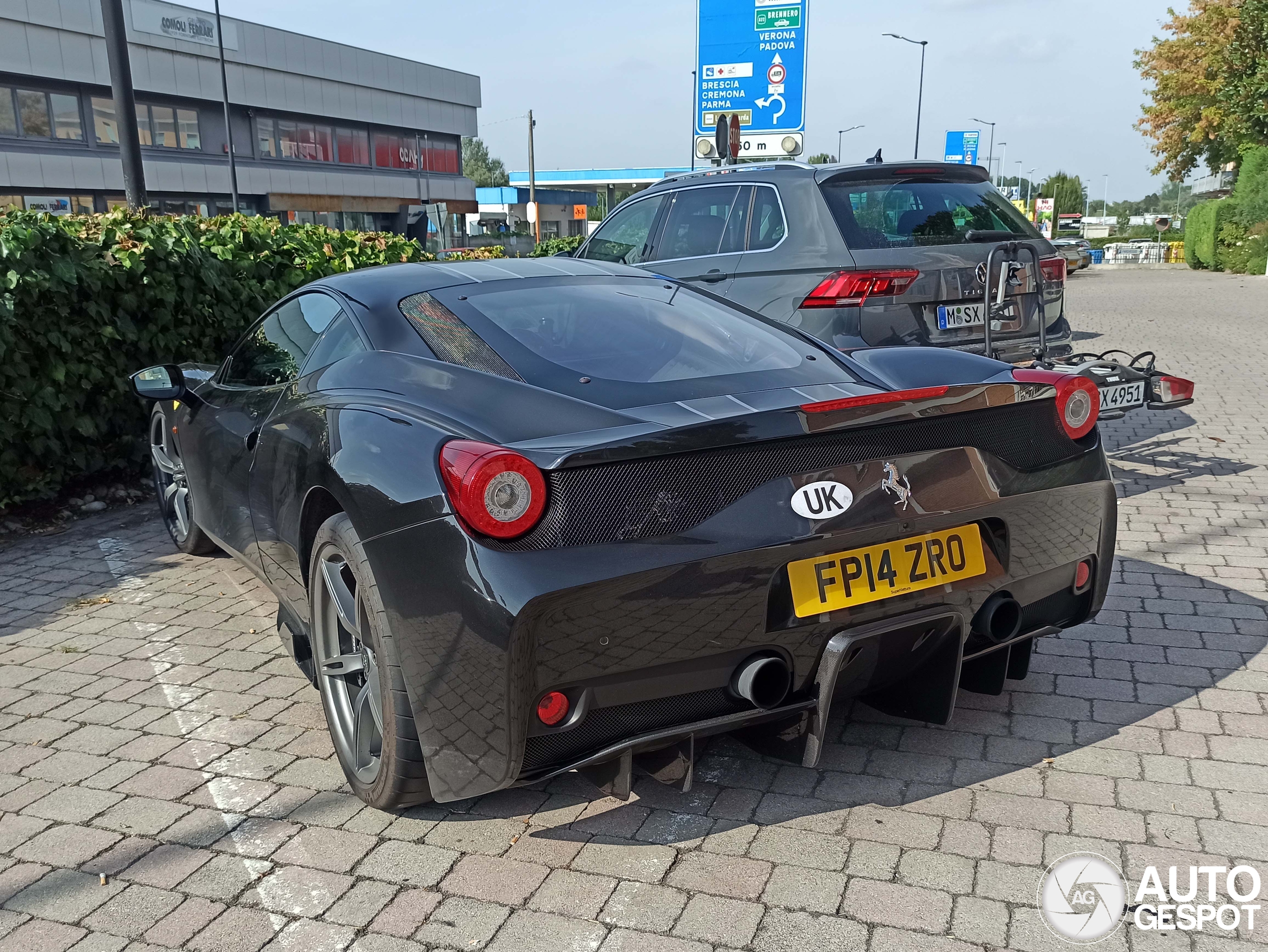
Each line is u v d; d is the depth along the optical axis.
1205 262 35.00
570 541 2.02
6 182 38.00
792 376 2.61
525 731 2.06
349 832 2.48
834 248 5.11
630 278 3.29
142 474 6.38
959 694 3.10
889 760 2.72
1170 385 5.08
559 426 2.19
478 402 2.35
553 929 2.08
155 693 3.34
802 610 2.20
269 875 2.31
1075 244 37.66
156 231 6.00
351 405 2.57
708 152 18.80
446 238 41.56
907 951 1.97
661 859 2.31
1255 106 32.28
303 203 51.88
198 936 2.11
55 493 5.70
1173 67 37.28
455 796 2.21
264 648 3.71
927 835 2.36
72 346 5.54
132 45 42.56
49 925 2.16
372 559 2.25
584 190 83.25
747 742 2.51
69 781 2.77
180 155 45.50
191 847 2.44
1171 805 2.45
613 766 2.24
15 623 4.04
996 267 5.14
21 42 38.03
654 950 2.01
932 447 2.36
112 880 2.32
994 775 2.62
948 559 2.38
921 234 5.20
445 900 2.20
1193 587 3.92
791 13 17.70
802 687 2.30
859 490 2.24
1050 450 2.57
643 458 2.07
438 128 61.47
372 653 2.45
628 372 2.53
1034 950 1.96
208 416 3.82
